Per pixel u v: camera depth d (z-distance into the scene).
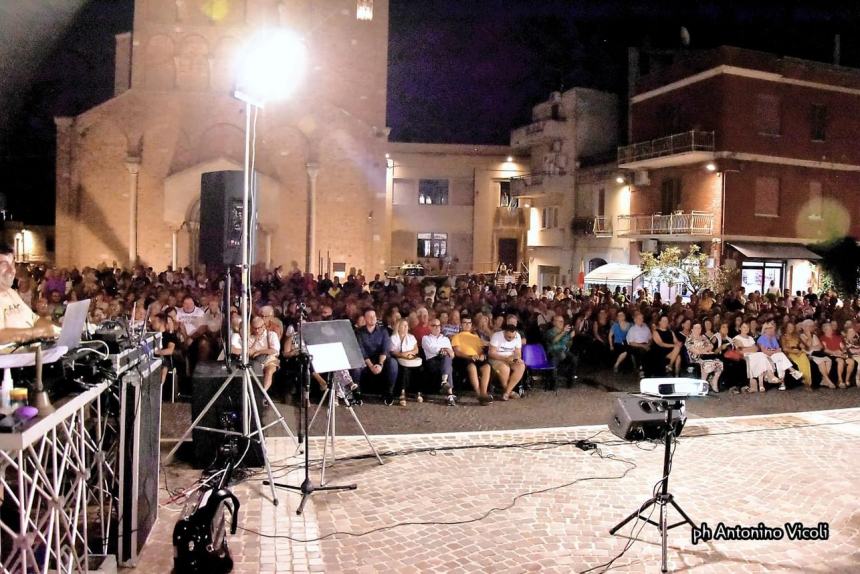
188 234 25.50
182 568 4.23
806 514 5.58
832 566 4.66
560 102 32.50
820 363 11.63
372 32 29.23
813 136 24.91
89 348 3.90
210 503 4.41
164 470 6.35
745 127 23.64
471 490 6.01
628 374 12.58
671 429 5.01
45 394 3.20
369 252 27.05
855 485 6.28
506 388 10.27
